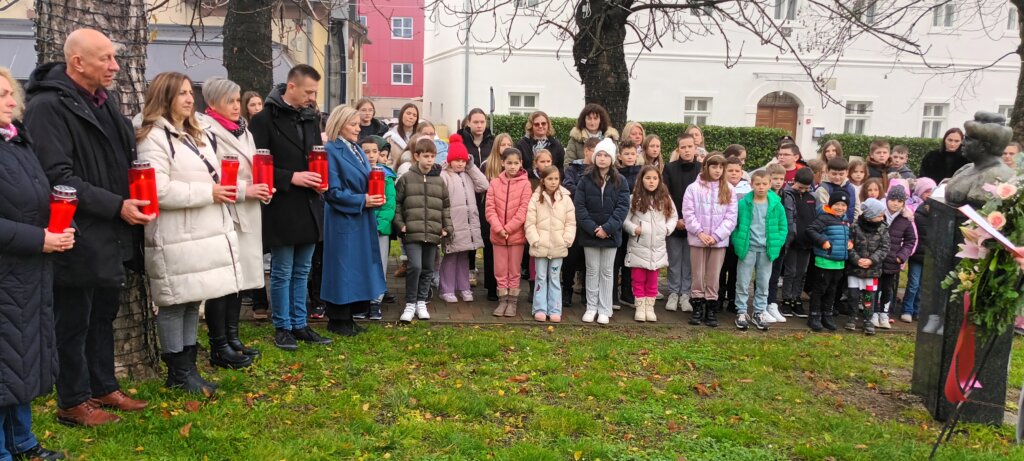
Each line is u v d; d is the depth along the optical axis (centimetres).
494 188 624
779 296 738
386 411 404
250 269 447
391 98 3634
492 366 487
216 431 354
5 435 310
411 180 593
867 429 407
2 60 1128
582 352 528
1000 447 396
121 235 340
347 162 525
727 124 1919
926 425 425
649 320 628
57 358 308
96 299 359
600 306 618
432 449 356
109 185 334
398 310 635
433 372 473
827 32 1297
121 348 412
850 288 622
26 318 286
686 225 616
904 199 627
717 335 594
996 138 406
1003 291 369
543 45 1886
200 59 1041
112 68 330
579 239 616
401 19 3581
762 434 395
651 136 669
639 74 1875
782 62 1902
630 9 838
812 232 618
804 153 1947
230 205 435
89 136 326
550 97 1912
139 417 367
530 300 688
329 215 529
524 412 411
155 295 371
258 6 756
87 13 383
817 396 465
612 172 602
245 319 578
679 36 1856
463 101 1964
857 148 1895
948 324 421
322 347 508
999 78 1970
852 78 1938
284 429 369
